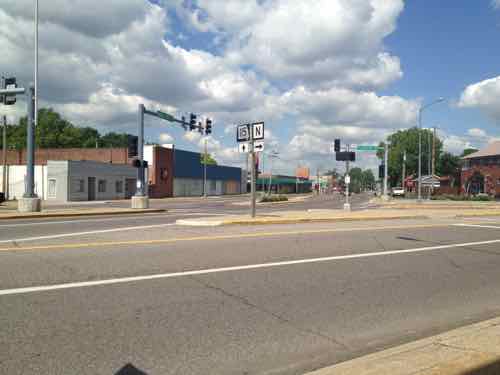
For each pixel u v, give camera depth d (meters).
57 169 42.28
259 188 101.00
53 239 10.81
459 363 3.37
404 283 6.82
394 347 4.07
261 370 3.65
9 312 4.85
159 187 57.81
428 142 96.31
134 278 6.54
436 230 14.23
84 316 4.78
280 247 9.77
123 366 3.61
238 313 5.08
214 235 11.70
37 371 3.47
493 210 27.77
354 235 12.23
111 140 104.62
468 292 6.40
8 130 87.56
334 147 26.02
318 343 4.28
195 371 3.58
